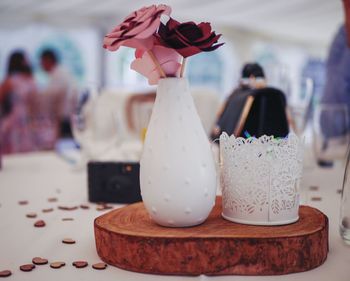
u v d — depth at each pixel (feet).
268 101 3.38
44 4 19.52
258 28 28.22
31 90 13.07
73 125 5.26
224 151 2.29
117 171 3.42
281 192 2.19
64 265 2.12
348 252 2.30
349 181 2.39
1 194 3.91
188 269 1.99
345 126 4.87
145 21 1.94
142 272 2.03
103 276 1.99
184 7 21.20
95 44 22.84
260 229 2.12
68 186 4.27
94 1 19.25
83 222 2.92
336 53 5.75
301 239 2.00
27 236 2.61
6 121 11.66
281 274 1.99
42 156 6.58
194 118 2.20
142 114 4.83
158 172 2.12
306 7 21.47
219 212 2.48
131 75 23.32
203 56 26.73
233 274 1.99
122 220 2.30
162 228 2.15
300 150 2.24
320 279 1.94
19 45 21.11
